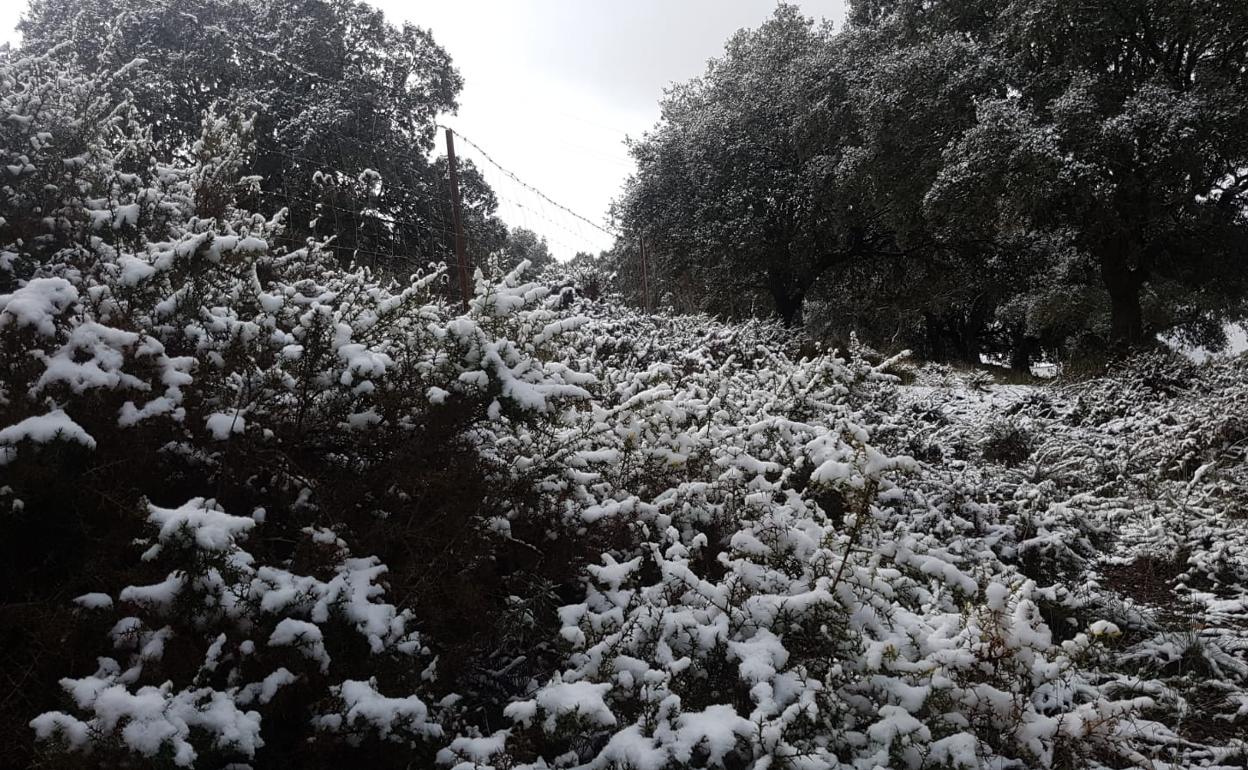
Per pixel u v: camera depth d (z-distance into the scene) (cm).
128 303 269
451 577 261
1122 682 331
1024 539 505
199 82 1664
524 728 223
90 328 239
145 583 210
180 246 264
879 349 2609
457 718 249
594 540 325
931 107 1590
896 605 303
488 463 297
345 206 919
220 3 1819
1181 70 1496
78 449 221
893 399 863
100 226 322
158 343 247
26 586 212
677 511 370
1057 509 527
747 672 246
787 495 377
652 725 224
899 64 1656
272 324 281
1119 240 1547
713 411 470
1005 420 866
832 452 331
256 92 1616
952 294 2352
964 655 255
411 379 289
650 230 2270
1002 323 3152
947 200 1530
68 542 223
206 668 196
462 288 800
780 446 466
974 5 1728
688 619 261
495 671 280
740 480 382
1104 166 1362
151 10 1638
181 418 242
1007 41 1584
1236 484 605
